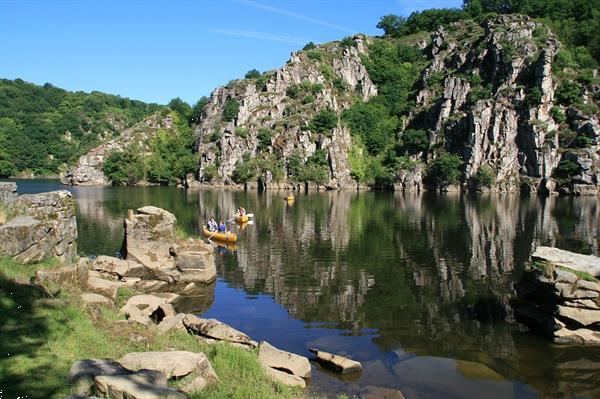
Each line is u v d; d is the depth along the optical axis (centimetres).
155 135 19400
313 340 2198
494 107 14400
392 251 4325
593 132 12988
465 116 15025
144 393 1031
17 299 1548
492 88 15438
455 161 14312
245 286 3189
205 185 16150
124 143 18775
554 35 16488
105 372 1150
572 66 15175
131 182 17162
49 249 2295
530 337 2250
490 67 16112
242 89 18762
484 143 14325
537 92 13950
